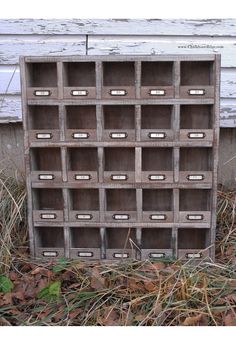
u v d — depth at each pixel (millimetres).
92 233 1604
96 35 1903
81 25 1895
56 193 1577
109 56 1436
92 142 1481
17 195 1780
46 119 1529
